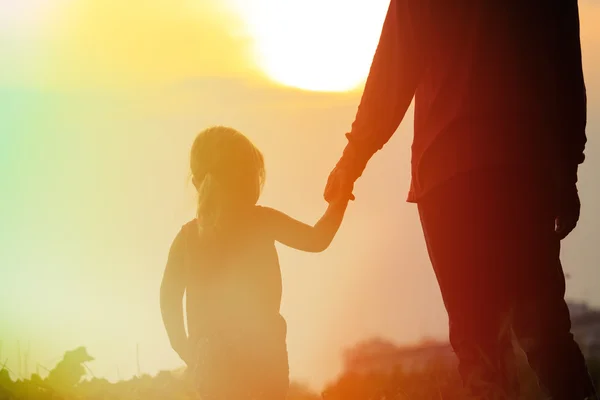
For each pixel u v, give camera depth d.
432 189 4.63
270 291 4.79
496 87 4.49
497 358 4.50
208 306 4.73
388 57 4.79
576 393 4.42
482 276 4.55
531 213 4.49
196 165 4.90
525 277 4.49
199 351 4.68
